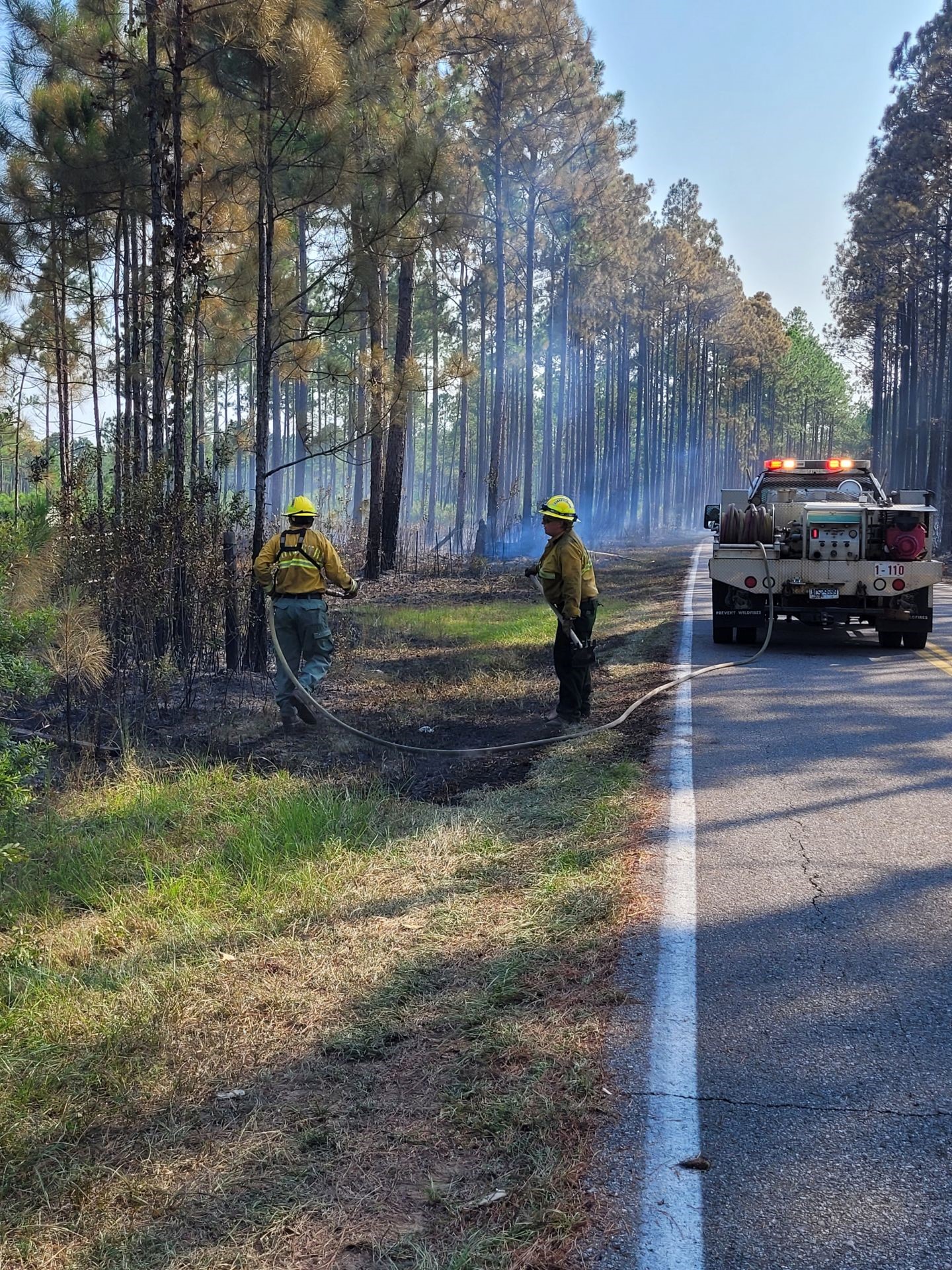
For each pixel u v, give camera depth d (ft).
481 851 18.20
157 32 34.24
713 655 40.96
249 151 36.42
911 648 42.88
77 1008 12.93
